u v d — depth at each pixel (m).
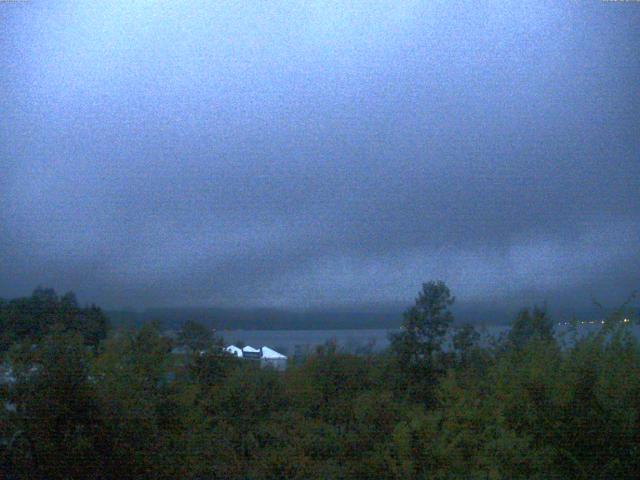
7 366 9.53
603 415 8.38
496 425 9.23
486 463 9.00
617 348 8.82
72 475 8.97
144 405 9.53
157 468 9.44
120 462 9.16
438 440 10.12
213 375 12.50
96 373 9.66
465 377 11.68
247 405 12.45
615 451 8.30
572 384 8.64
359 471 11.34
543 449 8.55
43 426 9.05
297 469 11.33
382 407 12.30
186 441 10.15
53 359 9.40
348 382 14.04
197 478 10.45
